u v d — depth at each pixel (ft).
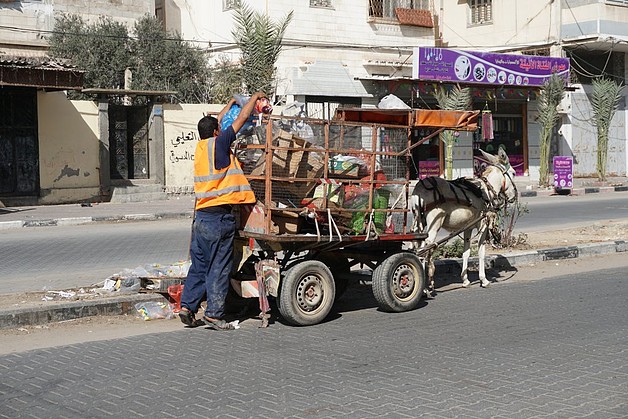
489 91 108.58
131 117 88.12
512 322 28.81
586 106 124.26
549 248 46.98
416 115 30.37
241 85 94.79
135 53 95.40
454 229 35.70
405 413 18.47
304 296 28.22
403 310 30.73
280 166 27.22
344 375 21.77
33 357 24.00
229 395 19.97
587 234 54.49
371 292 35.55
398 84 102.42
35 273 38.58
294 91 97.50
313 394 19.99
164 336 27.02
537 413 18.48
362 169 29.35
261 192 27.78
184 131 89.92
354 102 103.60
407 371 22.15
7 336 27.12
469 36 127.03
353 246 30.48
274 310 31.35
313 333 27.25
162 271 32.99
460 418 18.12
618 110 128.77
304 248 28.86
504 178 36.96
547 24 118.32
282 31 88.33
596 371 22.09
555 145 121.08
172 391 20.34
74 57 90.58
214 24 108.78
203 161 27.09
